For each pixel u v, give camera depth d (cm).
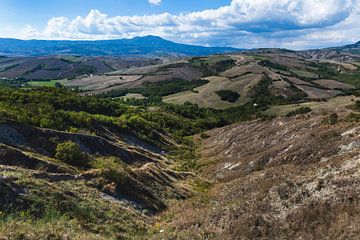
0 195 2023
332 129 4206
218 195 3572
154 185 3475
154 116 10425
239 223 2055
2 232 1563
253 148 5519
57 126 4684
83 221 2105
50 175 2662
